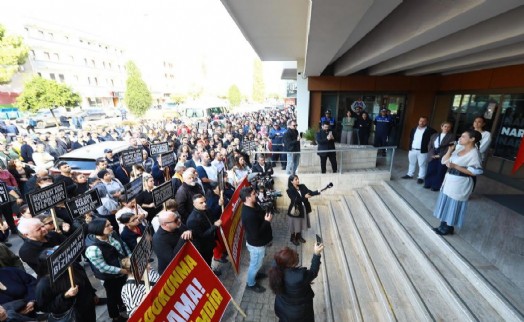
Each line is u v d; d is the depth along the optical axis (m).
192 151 8.34
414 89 10.09
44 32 33.34
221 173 5.43
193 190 5.12
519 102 6.30
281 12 4.75
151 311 2.41
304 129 11.81
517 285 3.04
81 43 38.69
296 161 7.73
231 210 4.87
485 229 4.25
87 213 4.60
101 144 8.84
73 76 37.34
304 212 5.29
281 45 8.02
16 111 27.55
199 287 3.01
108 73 43.97
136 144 9.29
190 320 2.79
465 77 8.18
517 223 4.43
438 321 2.97
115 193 5.37
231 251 4.42
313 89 10.96
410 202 5.42
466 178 3.69
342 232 5.46
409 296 3.47
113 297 3.52
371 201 6.23
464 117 8.43
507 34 3.65
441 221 4.16
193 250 3.12
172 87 61.69
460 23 3.28
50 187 4.08
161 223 3.47
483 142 4.76
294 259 2.64
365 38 6.37
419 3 3.77
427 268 3.69
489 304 2.98
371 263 4.19
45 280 2.68
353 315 3.61
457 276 3.42
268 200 6.22
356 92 11.17
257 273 4.61
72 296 2.83
